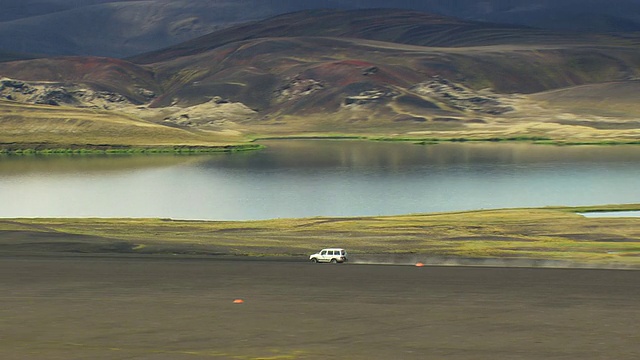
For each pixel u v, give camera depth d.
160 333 126.44
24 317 138.75
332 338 122.56
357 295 157.62
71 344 119.69
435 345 118.06
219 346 117.94
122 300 153.75
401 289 164.12
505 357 111.50
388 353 113.75
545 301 150.25
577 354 112.81
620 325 130.12
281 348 116.69
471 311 141.75
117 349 116.44
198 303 150.50
